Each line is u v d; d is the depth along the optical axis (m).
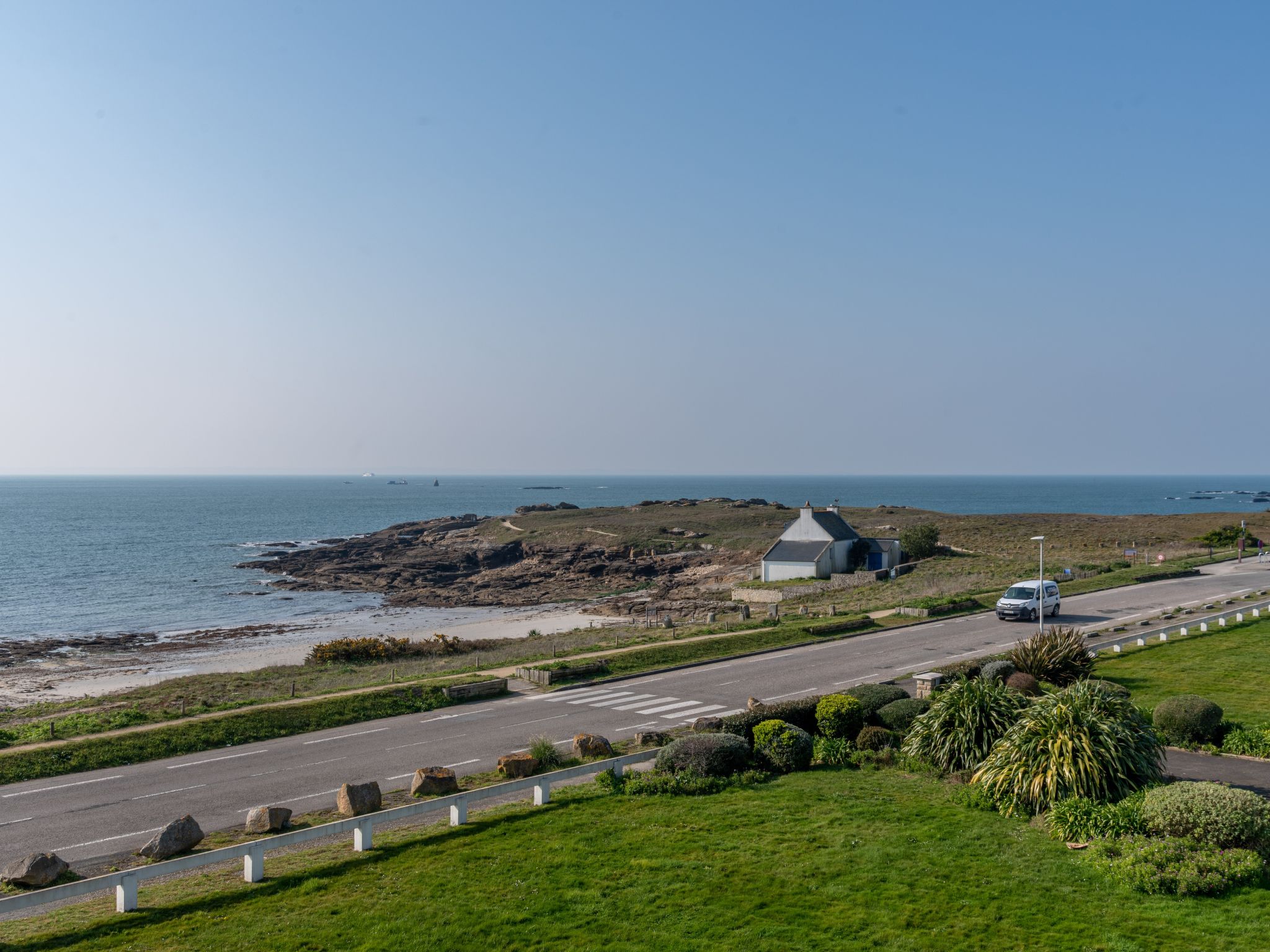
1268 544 93.75
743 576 91.06
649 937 13.44
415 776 22.08
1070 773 17.75
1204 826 15.25
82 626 77.62
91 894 16.61
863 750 23.47
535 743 24.36
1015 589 49.19
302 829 18.28
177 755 27.50
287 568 119.88
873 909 14.09
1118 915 13.50
